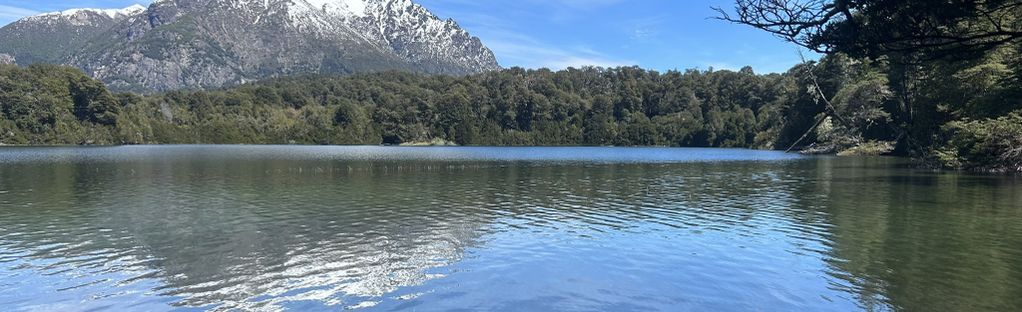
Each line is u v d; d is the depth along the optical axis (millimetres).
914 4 11023
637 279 13281
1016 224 19609
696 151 111188
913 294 12023
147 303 11664
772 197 28062
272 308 11383
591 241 17281
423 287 12688
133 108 145250
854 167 51125
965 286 12508
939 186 32156
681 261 14852
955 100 49375
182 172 43844
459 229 19203
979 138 41156
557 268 14195
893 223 20062
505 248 16344
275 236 17922
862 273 13625
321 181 36812
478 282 13055
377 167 52062
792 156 80688
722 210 23672
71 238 17547
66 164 52594
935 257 14992
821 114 91688
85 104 129750
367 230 18984
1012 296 11766
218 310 11281
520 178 40094
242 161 61125
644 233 18562
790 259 14992
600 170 49656
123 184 33969
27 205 24562
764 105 143125
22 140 114062
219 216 21750
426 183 35688
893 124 76812
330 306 11508
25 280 13117
